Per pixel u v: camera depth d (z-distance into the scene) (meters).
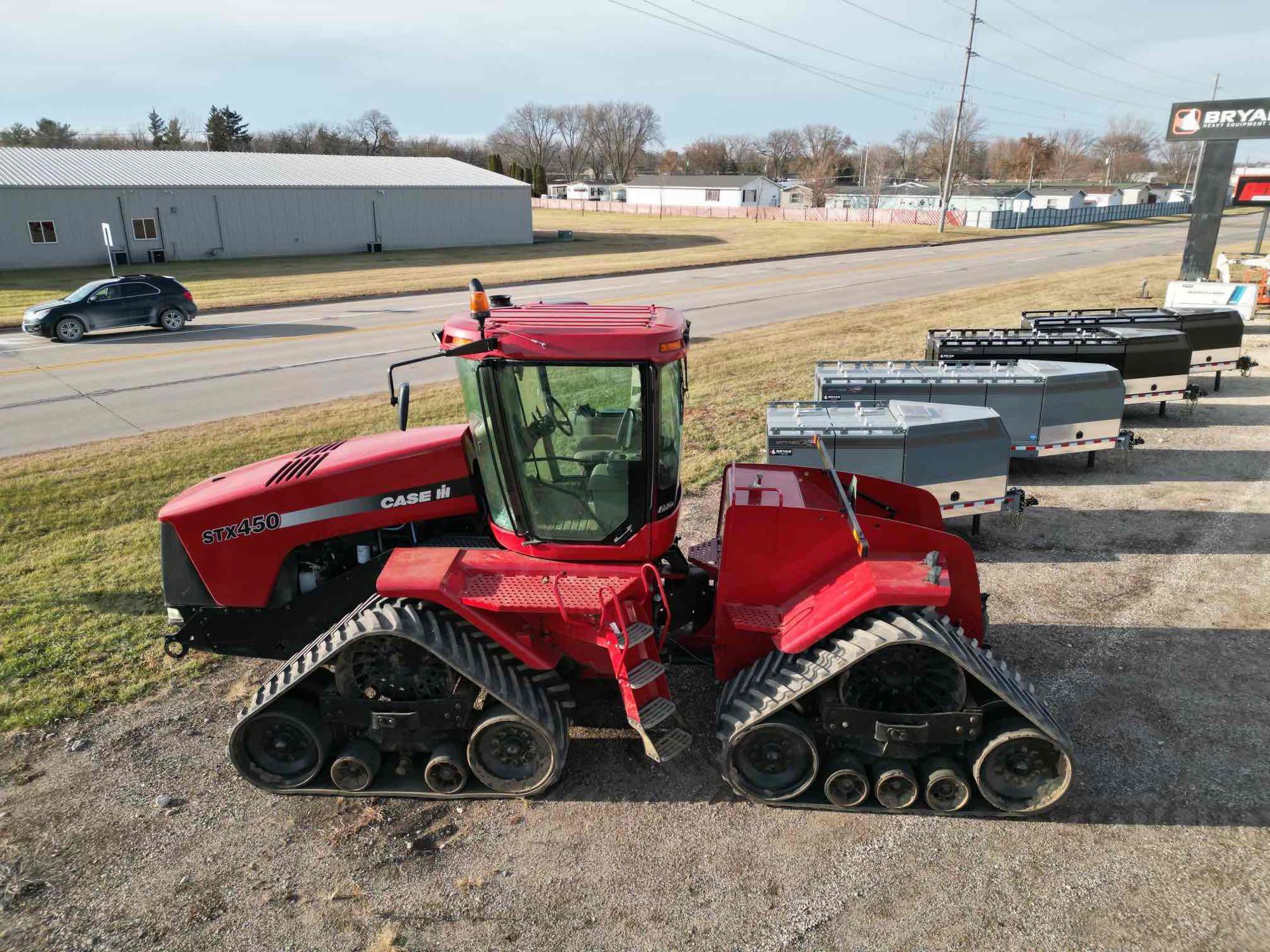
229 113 119.25
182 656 5.74
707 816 4.84
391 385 4.54
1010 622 7.08
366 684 4.97
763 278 33.09
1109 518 9.35
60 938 4.01
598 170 150.12
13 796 5.02
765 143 160.00
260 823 4.82
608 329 4.66
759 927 4.05
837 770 4.74
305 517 5.40
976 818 4.81
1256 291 21.17
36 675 6.27
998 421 8.30
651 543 5.02
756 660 5.31
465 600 4.81
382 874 4.42
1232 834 4.64
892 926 4.05
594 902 4.21
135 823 4.81
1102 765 5.24
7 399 15.43
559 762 4.87
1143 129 147.50
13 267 36.41
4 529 9.11
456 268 37.38
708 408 13.73
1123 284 27.95
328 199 43.66
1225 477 10.61
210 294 29.25
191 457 11.56
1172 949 3.90
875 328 20.97
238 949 3.95
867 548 5.00
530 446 4.85
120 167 41.62
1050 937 3.97
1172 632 6.86
